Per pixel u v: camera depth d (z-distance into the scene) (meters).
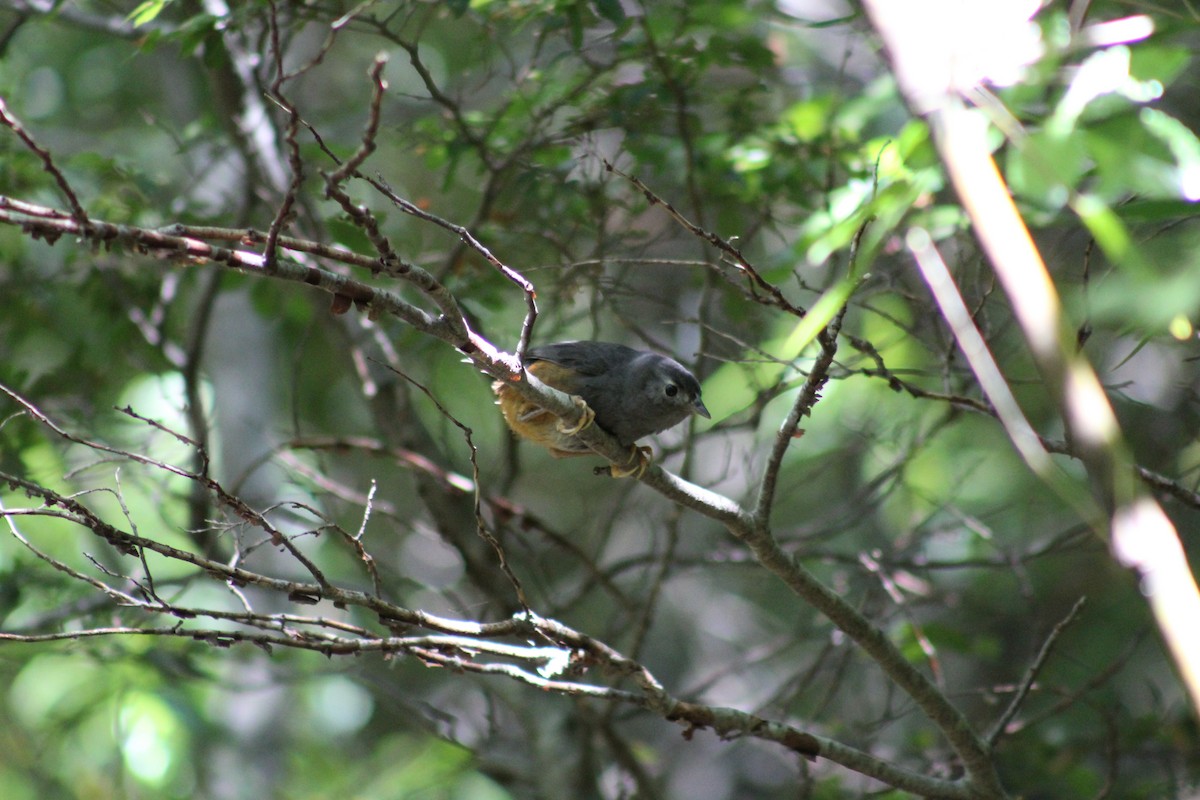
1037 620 12.80
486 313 13.94
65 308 16.06
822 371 7.16
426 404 16.36
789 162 12.19
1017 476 16.06
